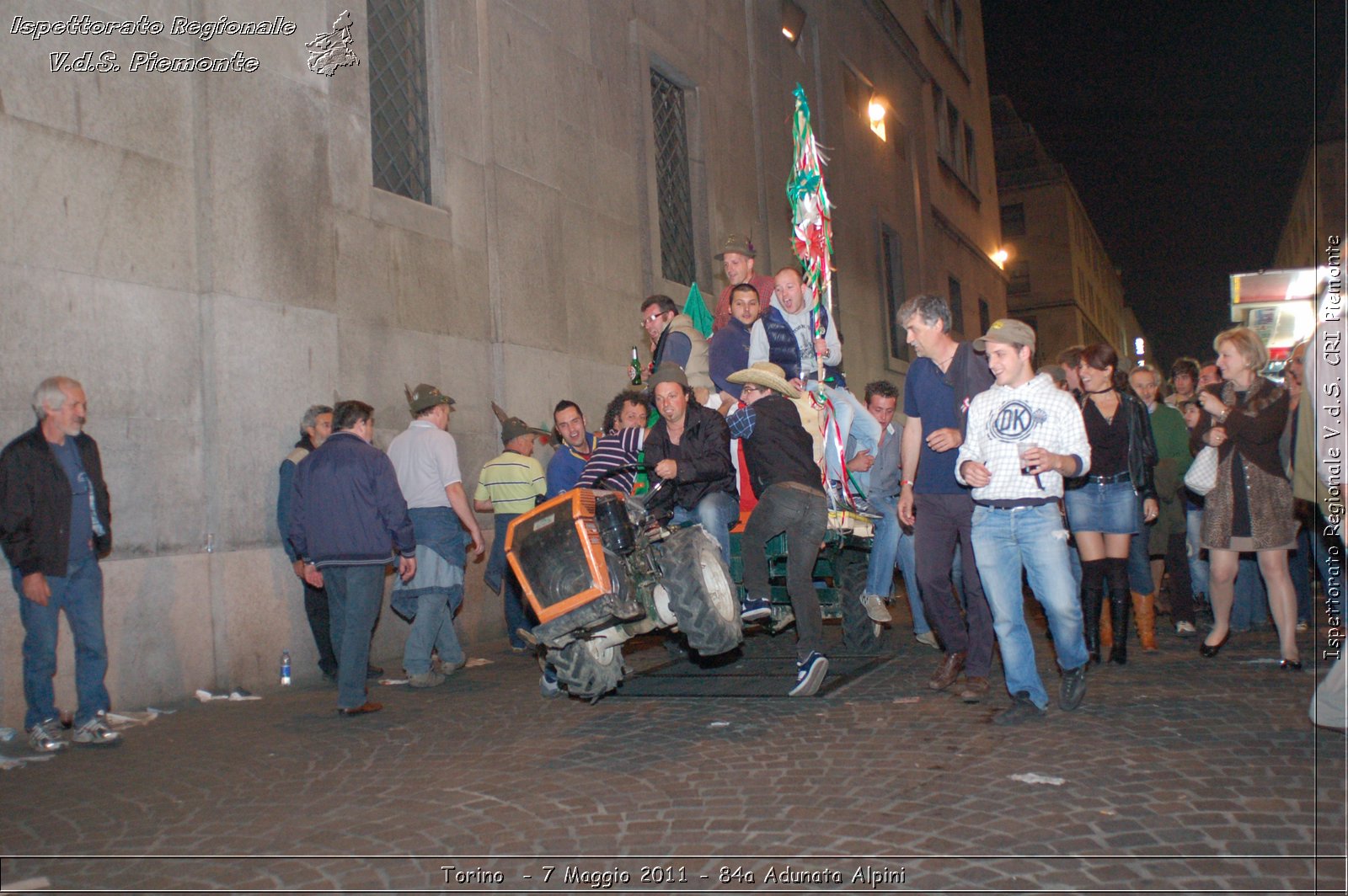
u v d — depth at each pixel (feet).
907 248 79.15
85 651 18.61
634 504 18.67
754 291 23.39
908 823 12.32
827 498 22.03
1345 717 14.24
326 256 26.81
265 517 24.53
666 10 45.47
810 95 61.98
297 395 25.59
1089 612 22.36
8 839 13.16
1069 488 22.21
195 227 23.68
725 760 15.64
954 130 100.07
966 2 107.34
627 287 40.68
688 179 47.55
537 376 34.60
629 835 12.44
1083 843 11.37
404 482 24.29
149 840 13.04
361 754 17.17
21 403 19.79
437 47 31.71
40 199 20.42
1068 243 156.76
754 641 28.35
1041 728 16.48
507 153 34.32
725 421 20.03
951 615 20.03
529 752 16.79
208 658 23.08
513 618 29.17
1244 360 20.56
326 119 27.22
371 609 20.85
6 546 17.84
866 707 18.72
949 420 19.30
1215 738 15.35
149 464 22.22
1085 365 22.24
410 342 29.48
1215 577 22.07
